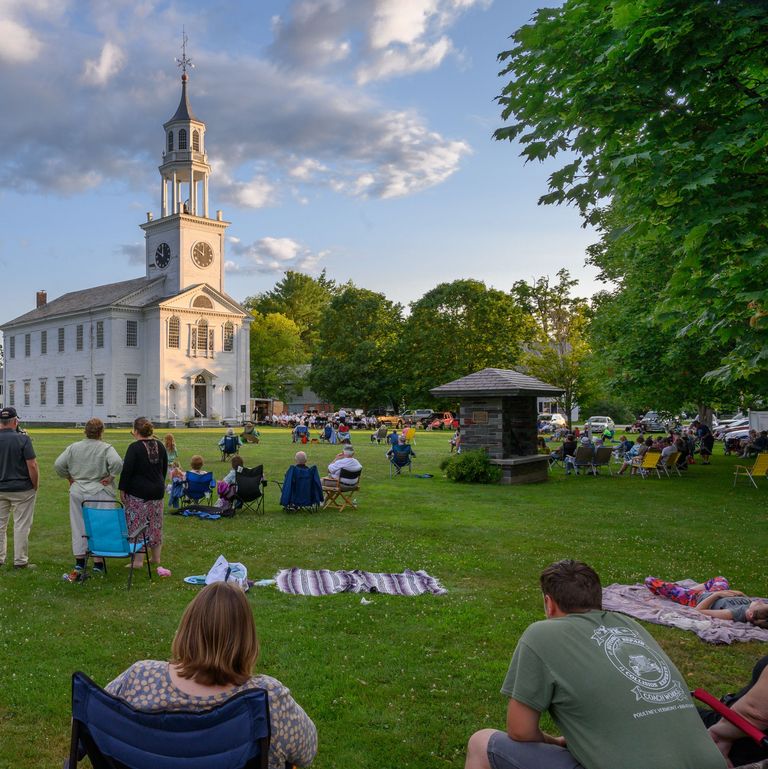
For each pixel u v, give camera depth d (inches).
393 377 2647.6
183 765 93.8
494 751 110.2
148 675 101.3
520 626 263.1
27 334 2714.1
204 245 2449.6
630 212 299.9
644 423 2064.5
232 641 98.5
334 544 416.8
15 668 218.7
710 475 895.1
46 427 2362.2
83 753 103.8
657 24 243.4
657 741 98.5
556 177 309.7
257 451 1189.1
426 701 198.5
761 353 292.5
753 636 248.7
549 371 1882.4
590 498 649.6
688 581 318.3
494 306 2378.2
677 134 274.5
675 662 227.9
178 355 2337.6
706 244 267.7
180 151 2401.6
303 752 103.9
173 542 419.8
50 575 335.6
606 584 328.2
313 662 225.0
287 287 4106.8
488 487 733.3
